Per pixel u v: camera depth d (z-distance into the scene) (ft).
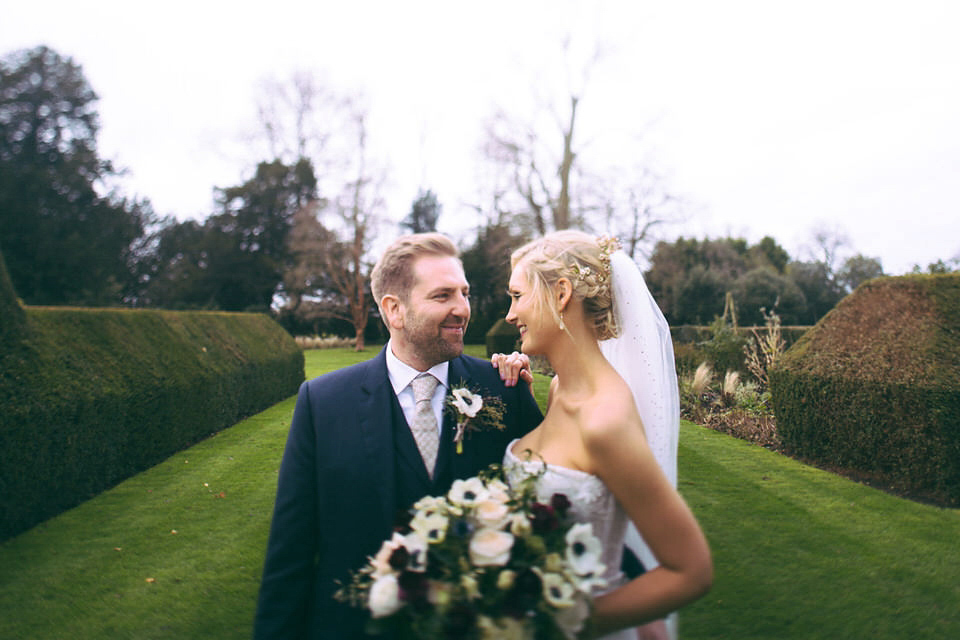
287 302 109.60
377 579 3.94
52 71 95.91
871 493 15.08
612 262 5.49
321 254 81.10
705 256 97.45
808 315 97.66
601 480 4.30
